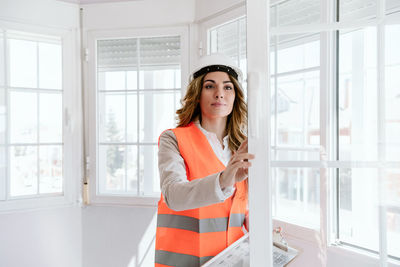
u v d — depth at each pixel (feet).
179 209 2.98
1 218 6.50
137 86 7.20
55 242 6.95
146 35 7.02
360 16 2.76
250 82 2.68
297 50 2.76
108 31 7.16
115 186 7.35
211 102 3.78
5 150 6.68
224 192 2.75
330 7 2.75
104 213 7.19
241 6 5.71
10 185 6.73
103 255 7.15
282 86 2.75
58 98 7.25
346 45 2.78
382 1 2.74
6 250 6.54
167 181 3.18
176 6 6.84
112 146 7.35
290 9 2.75
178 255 3.51
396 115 2.74
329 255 2.78
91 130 7.27
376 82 2.78
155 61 7.12
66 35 7.13
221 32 6.43
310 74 2.76
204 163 3.56
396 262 2.74
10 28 6.55
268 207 2.65
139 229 7.03
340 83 2.78
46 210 6.89
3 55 6.67
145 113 7.22
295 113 2.76
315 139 2.77
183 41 6.84
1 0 6.45
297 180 2.77
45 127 7.12
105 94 7.35
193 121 4.00
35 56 7.02
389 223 2.74
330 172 2.77
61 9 7.01
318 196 2.78
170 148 3.56
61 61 7.27
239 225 3.70
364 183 2.76
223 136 4.07
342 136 2.79
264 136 2.67
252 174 2.68
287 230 2.77
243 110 4.01
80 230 7.20
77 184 7.20
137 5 7.01
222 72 3.84
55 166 7.20
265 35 2.65
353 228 2.77
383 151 2.76
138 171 7.20
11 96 6.77
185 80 6.81
